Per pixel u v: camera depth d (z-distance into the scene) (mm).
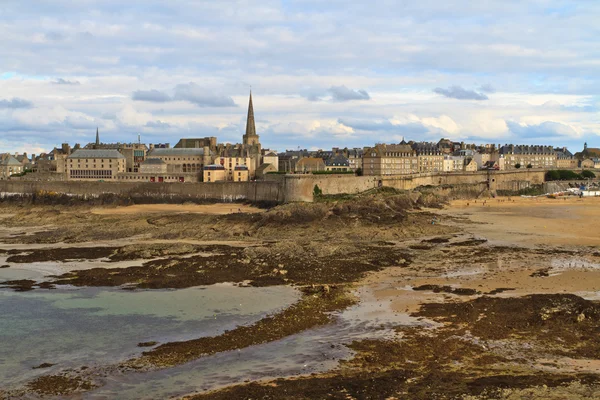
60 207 171625
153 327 53562
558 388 36906
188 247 94625
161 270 78000
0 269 80875
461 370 41188
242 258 86062
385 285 68438
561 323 51500
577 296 60688
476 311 55531
